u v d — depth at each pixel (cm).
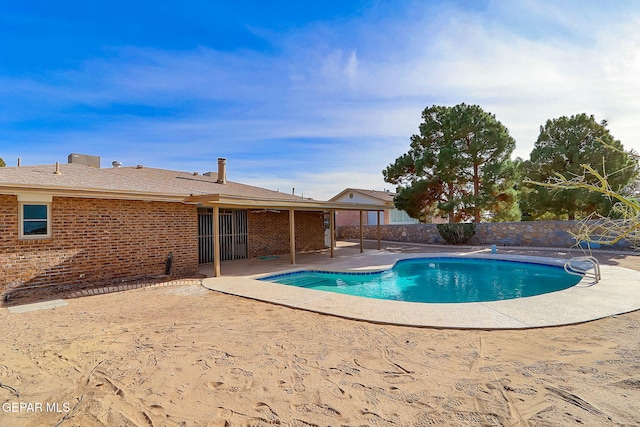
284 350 476
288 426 304
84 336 540
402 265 1459
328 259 1512
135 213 1016
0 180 815
